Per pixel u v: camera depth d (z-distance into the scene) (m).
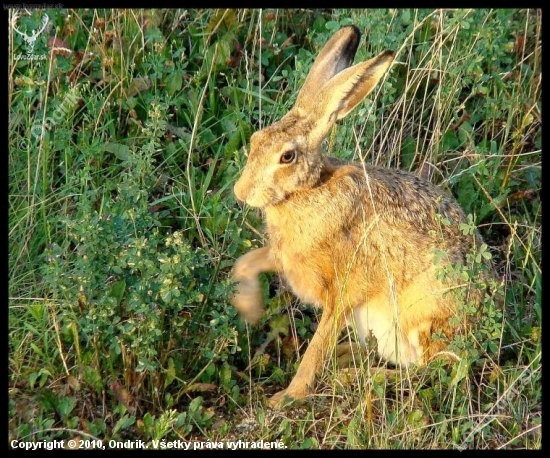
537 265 11.88
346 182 10.45
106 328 9.72
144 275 9.57
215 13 13.45
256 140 10.16
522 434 9.71
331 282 10.69
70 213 11.51
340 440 9.74
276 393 10.34
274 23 13.68
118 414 9.70
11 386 9.75
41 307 10.01
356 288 10.70
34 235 11.10
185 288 9.73
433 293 10.61
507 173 12.99
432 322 10.71
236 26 13.52
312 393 10.35
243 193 10.13
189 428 9.58
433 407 10.24
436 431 9.81
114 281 10.30
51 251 9.93
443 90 12.99
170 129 12.43
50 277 9.68
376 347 11.02
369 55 12.51
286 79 13.22
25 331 10.16
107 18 13.32
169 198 11.48
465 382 10.22
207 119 12.71
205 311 10.39
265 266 10.91
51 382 9.85
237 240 10.78
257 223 11.66
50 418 9.48
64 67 12.50
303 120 10.23
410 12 13.70
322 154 10.53
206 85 12.14
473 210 12.65
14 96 12.31
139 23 13.23
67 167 11.71
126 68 12.66
